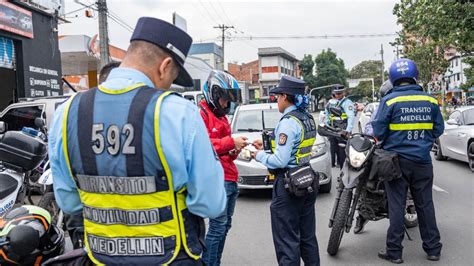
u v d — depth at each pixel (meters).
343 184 4.62
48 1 15.23
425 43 30.83
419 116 4.42
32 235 2.82
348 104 8.95
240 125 8.84
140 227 1.80
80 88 25.97
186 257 1.84
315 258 3.90
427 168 4.53
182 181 1.79
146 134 1.74
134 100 1.79
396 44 32.00
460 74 46.66
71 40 20.05
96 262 1.89
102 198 1.84
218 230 3.82
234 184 3.99
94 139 1.81
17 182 4.25
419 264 4.58
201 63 37.09
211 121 3.78
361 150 4.52
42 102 8.99
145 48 1.89
